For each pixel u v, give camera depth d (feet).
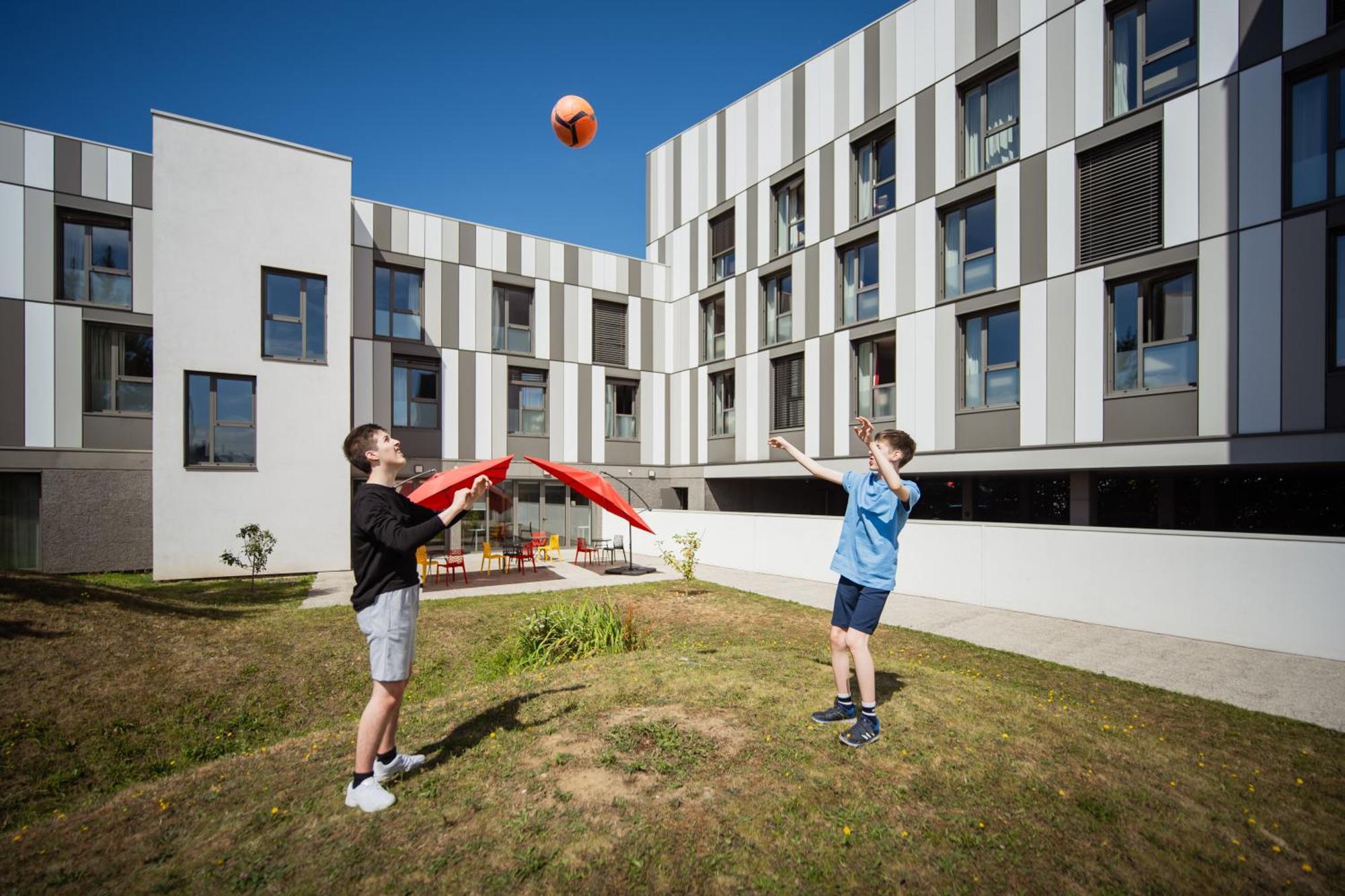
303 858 7.79
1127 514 39.93
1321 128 27.78
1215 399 30.07
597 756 10.26
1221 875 7.74
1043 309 36.42
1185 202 31.19
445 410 55.36
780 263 53.57
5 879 7.57
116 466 42.55
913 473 42.86
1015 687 16.81
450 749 10.77
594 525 62.08
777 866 7.64
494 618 27.94
